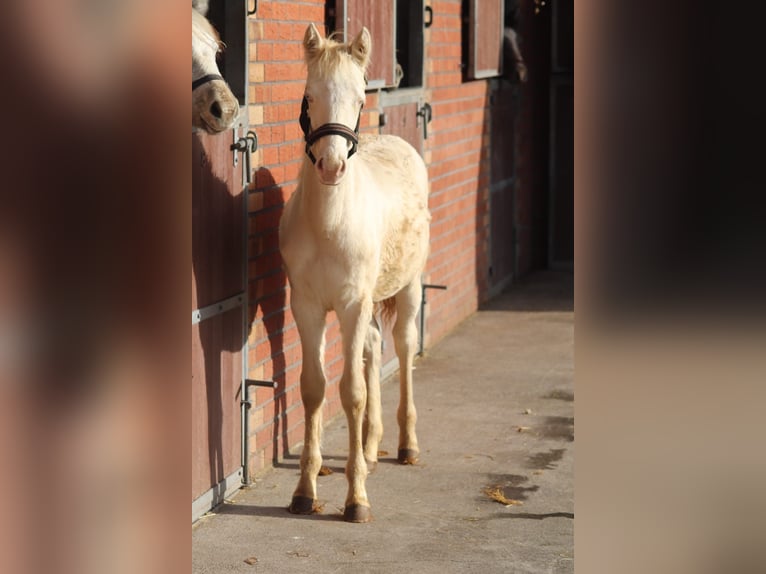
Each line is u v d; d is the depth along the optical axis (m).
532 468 4.58
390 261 4.27
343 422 5.22
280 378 4.61
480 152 8.09
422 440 4.98
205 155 3.66
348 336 3.83
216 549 3.53
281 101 4.45
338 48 3.42
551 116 9.95
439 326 7.21
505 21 8.68
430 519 3.90
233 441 4.10
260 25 4.20
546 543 3.66
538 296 8.87
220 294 3.89
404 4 6.45
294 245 3.79
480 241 8.25
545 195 10.12
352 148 3.41
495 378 6.24
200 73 3.27
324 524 3.82
